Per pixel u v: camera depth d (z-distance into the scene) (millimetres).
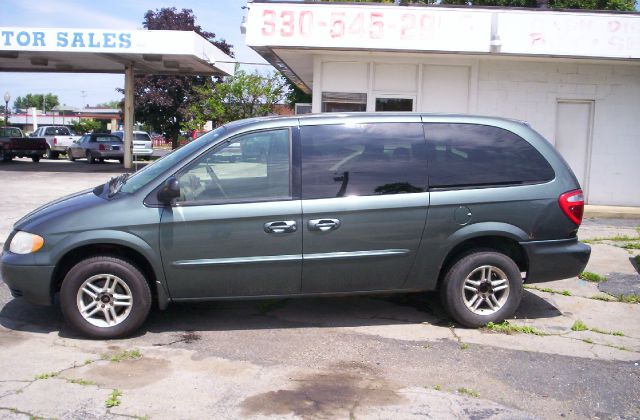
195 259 5035
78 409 3848
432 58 12305
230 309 5980
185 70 24766
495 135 5508
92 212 4988
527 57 11664
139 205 5008
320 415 3836
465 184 5336
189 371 4477
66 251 4930
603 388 4324
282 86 25391
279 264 5113
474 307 5473
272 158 5199
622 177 12547
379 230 5195
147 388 4176
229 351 4891
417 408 3959
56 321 5543
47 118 76562
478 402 4070
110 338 5090
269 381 4332
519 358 4836
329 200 5141
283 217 5074
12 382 4223
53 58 21797
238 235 5043
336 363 4684
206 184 5117
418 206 5227
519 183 5402
